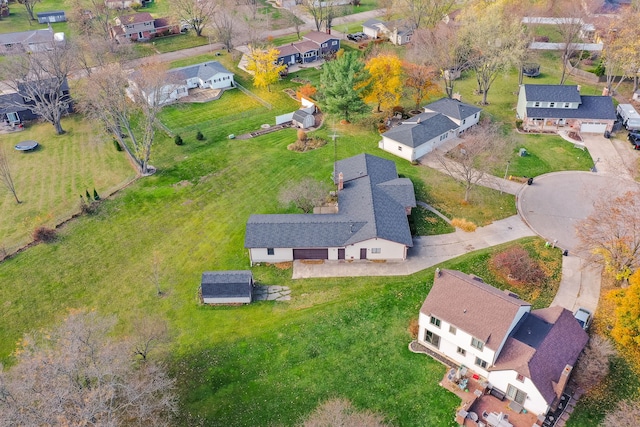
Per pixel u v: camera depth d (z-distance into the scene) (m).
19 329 50.50
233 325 49.97
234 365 45.88
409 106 92.00
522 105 84.38
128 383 39.62
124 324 50.41
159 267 57.44
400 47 117.00
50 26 135.75
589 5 112.19
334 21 138.12
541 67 105.25
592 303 50.22
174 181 72.81
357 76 83.88
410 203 61.75
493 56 86.06
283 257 57.31
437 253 57.62
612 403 40.91
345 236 56.22
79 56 103.19
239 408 42.31
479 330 42.06
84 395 35.88
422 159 75.50
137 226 63.78
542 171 71.88
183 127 89.31
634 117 80.19
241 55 118.50
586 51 105.31
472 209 64.44
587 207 64.31
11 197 71.75
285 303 52.19
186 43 126.88
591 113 80.06
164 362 46.34
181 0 127.38
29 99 93.06
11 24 139.38
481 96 95.00
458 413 40.12
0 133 90.06
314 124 87.56
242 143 82.56
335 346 47.09
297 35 128.75
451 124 79.69
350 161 69.69
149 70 79.62
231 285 51.62
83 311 45.75
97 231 63.19
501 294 44.38
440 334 44.91
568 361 42.00
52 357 37.97
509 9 98.25
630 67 84.75
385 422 40.38
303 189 64.62
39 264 58.28
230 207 66.50
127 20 126.75
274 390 43.53
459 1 125.38
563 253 56.53
